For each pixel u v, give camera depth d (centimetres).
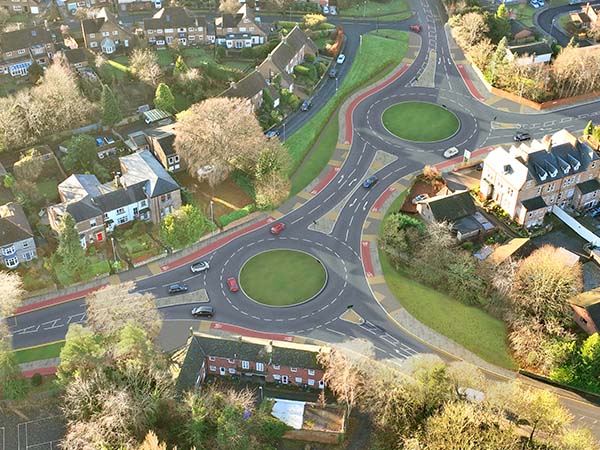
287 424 10781
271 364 11512
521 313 12650
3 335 11750
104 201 14588
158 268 14212
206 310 13088
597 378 11706
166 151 16112
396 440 10481
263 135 16288
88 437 10038
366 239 14975
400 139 18138
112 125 17875
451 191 16125
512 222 15225
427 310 13225
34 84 19800
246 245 14800
